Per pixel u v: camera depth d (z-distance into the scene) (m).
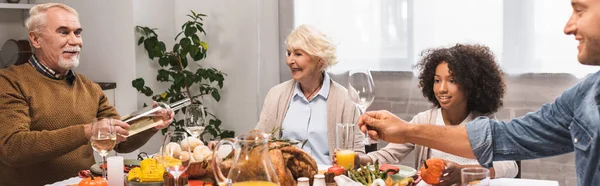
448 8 3.95
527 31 3.80
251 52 4.39
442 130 1.88
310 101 3.00
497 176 2.40
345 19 4.18
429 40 4.00
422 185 2.15
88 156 2.80
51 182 2.69
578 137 1.59
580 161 1.59
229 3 4.42
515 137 1.78
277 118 3.03
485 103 2.58
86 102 2.86
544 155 1.77
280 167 1.92
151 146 4.48
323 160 2.91
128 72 4.26
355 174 2.07
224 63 4.48
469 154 1.84
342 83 4.21
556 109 1.72
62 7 2.82
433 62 2.62
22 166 2.57
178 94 4.34
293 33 2.99
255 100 4.42
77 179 2.29
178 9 4.52
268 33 4.34
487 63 2.56
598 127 1.52
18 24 4.45
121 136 2.27
